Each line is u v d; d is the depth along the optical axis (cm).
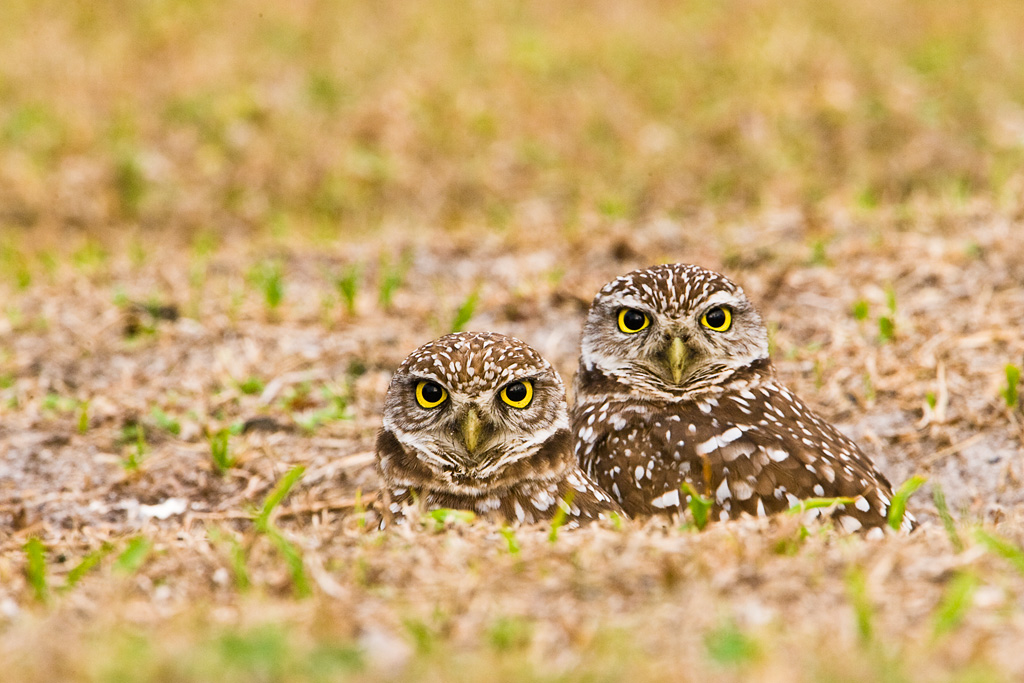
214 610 594
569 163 2152
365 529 767
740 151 2139
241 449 1082
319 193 2116
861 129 2161
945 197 1688
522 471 779
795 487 802
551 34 2650
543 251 1581
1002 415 1038
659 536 667
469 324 1336
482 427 764
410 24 2714
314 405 1168
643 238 1581
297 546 673
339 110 2331
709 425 840
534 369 778
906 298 1270
